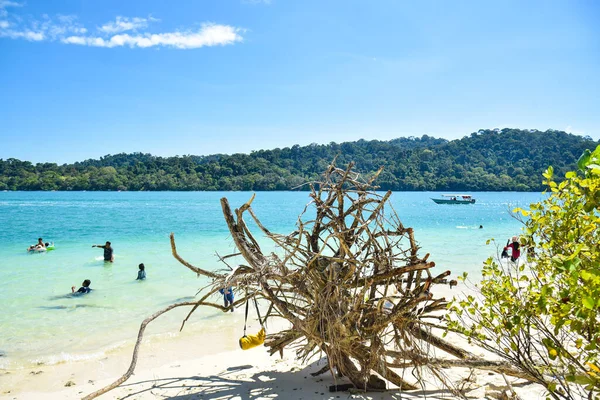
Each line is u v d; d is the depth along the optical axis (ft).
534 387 16.06
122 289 39.11
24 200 283.38
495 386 16.35
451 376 17.83
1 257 57.77
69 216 143.33
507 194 490.49
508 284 12.75
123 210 177.88
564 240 11.47
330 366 16.20
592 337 10.77
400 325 15.71
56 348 24.56
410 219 134.31
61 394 18.02
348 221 53.42
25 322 29.58
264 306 33.76
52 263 52.90
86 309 32.81
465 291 36.45
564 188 11.87
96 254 60.08
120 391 17.76
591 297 8.87
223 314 31.63
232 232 16.57
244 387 17.46
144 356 23.13
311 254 15.76
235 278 15.21
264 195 443.32
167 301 35.06
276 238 16.17
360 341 15.83
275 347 18.67
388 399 15.64
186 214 153.99
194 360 21.99
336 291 15.46
